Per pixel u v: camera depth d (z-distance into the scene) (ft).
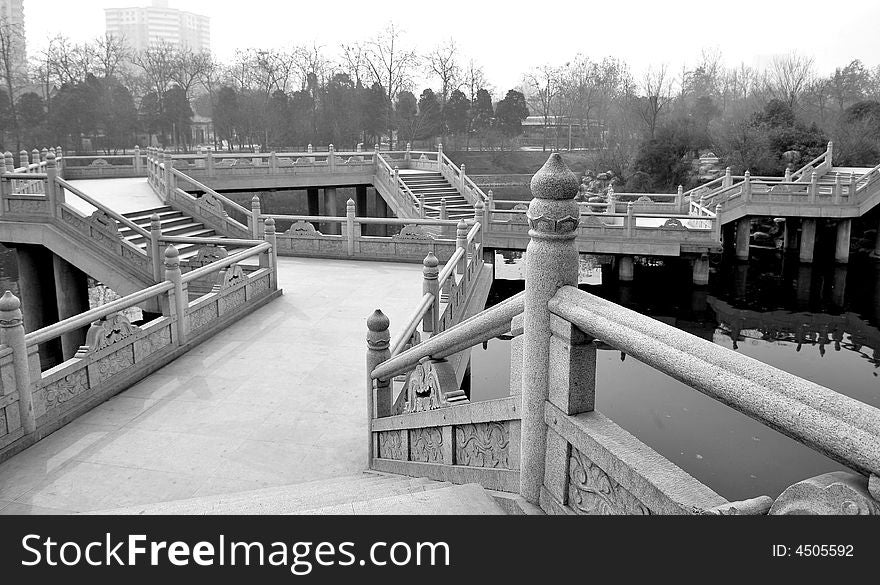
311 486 15.66
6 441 18.97
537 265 8.23
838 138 116.26
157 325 26.40
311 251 51.67
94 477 18.10
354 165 83.71
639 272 78.74
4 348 18.95
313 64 176.65
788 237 86.63
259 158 83.30
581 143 184.14
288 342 29.81
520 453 9.08
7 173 48.57
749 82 191.83
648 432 36.24
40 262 52.34
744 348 58.59
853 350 57.77
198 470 18.60
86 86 141.90
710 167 122.21
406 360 14.26
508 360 49.16
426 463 13.33
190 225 56.54
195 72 174.81
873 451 4.09
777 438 35.58
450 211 76.54
